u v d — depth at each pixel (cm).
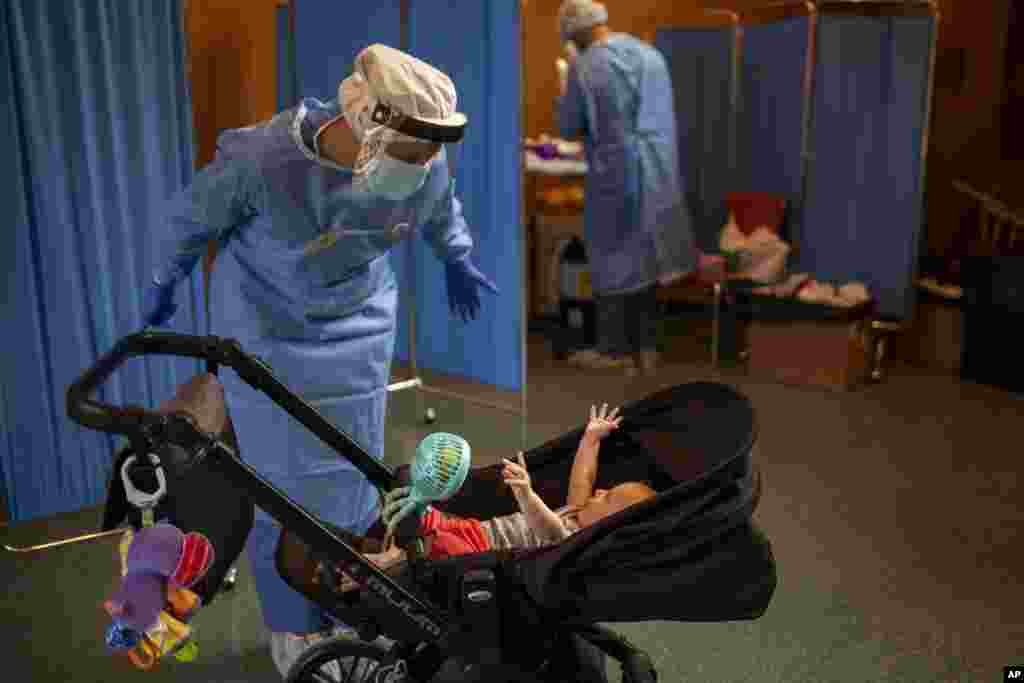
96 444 335
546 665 191
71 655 260
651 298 489
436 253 254
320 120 195
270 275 214
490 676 187
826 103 489
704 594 174
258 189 197
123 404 330
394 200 204
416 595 183
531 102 582
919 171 468
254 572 236
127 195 322
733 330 569
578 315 536
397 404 451
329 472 228
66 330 318
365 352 227
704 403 204
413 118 180
